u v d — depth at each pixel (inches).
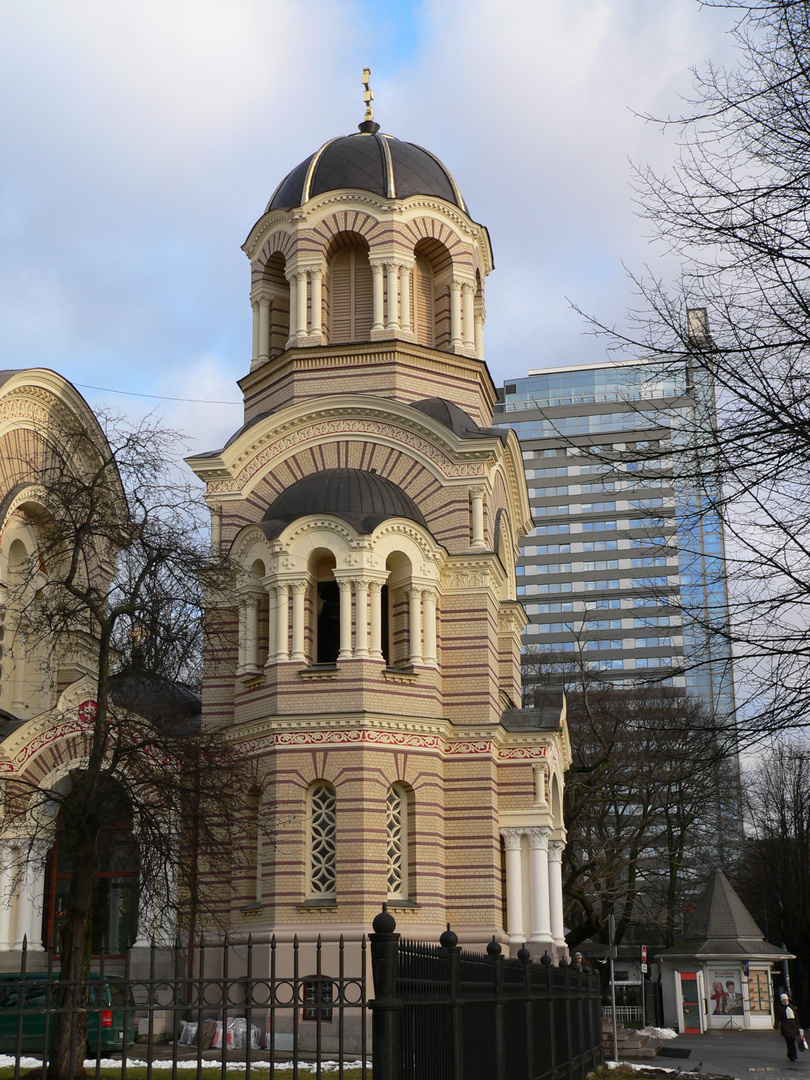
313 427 1747.0
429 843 1541.6
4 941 1472.7
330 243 1856.5
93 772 1125.1
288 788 1512.1
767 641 686.5
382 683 1550.2
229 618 1662.2
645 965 2113.7
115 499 1274.6
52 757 1553.9
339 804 1501.0
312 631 1609.3
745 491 683.4
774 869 3186.5
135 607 1184.2
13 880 1441.9
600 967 2677.2
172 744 1207.6
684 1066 1551.4
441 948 625.9
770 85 673.6
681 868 2736.2
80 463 1780.3
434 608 1616.6
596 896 2320.4
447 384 1825.8
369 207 1834.4
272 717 1523.1
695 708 2869.1
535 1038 884.6
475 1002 679.1
